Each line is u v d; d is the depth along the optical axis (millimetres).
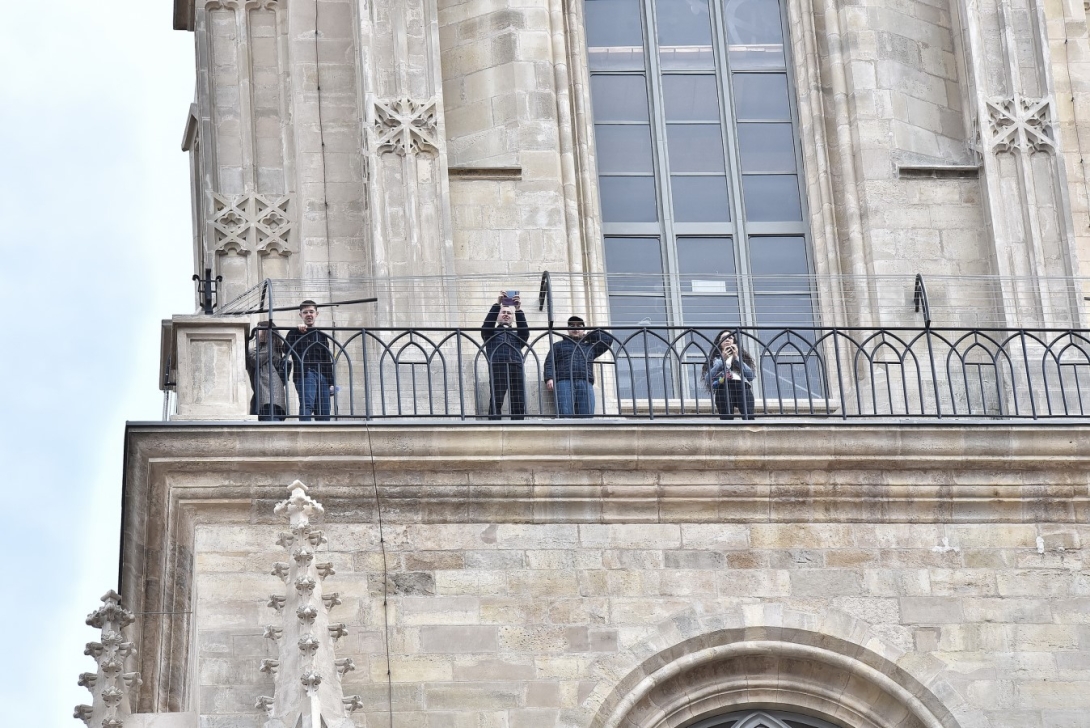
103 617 92562
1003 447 96438
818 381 104500
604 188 108625
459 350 96875
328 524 94250
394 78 105562
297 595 90188
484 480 95000
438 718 91812
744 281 106875
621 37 111188
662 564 94750
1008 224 105562
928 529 96188
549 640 93188
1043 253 104938
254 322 104000
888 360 103438
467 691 92250
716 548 95188
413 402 98875
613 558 94688
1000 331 101938
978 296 104875
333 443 94438
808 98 109312
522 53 107625
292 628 89875
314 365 98188
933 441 96062
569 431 95125
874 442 96000
